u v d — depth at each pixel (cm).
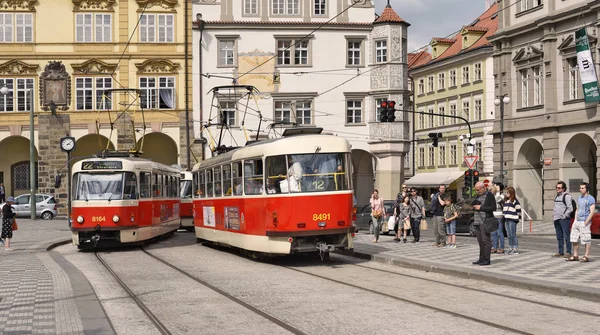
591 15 4150
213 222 2597
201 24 5238
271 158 2012
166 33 5291
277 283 1617
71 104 5244
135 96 5219
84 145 5356
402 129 5303
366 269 1908
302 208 1967
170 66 5281
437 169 7594
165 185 3142
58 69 5222
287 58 5328
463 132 7062
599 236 3325
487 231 1817
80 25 5250
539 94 4631
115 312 1268
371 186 5641
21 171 5506
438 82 7556
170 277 1783
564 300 1308
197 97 5275
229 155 2369
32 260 2258
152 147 5441
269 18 5309
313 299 1355
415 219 2781
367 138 5334
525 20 4700
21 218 5103
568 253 1970
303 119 5325
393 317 1141
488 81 6656
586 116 4194
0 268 2009
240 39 5284
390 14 5312
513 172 4853
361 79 5350
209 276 1786
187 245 2909
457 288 1495
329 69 5328
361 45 5353
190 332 1068
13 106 5231
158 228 2952
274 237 1992
